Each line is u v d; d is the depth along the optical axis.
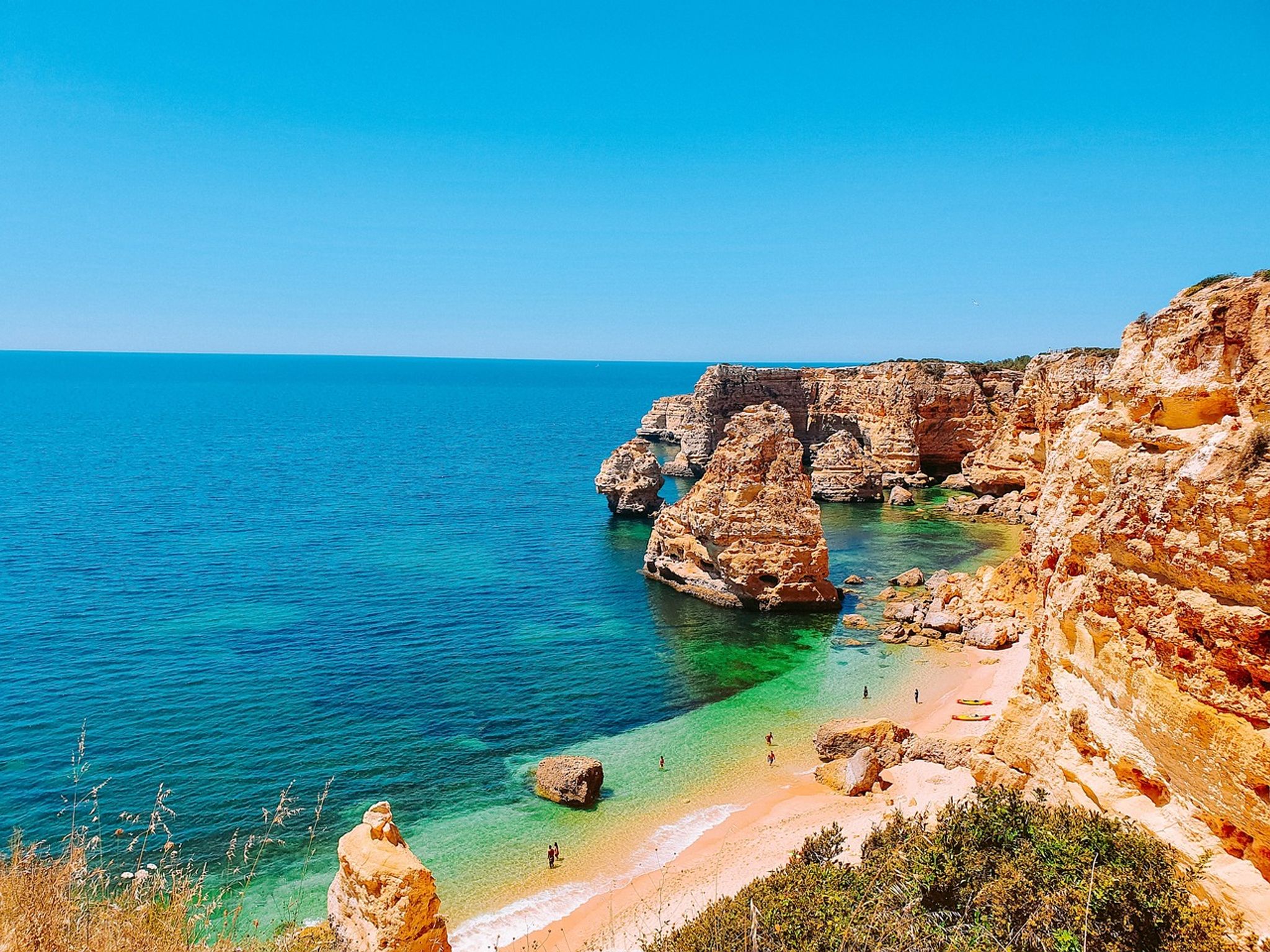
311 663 54.28
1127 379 23.89
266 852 33.38
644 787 40.16
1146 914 15.97
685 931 20.02
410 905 18.92
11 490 111.44
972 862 19.11
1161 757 19.77
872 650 59.16
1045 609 26.86
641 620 66.00
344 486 126.94
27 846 27.86
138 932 13.09
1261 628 17.08
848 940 17.17
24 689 47.72
